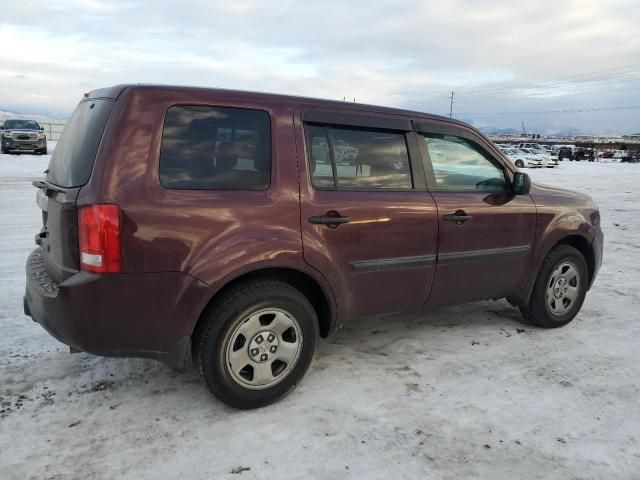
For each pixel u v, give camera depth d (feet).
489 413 10.30
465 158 13.25
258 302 9.88
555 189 15.65
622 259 24.22
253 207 9.87
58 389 10.82
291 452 8.91
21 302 15.98
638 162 163.12
